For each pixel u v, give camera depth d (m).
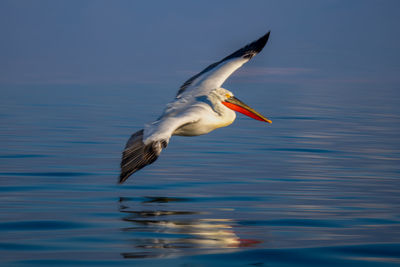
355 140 19.64
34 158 15.45
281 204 11.34
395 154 17.02
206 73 11.52
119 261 8.21
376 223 10.13
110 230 9.55
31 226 9.72
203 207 11.04
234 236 9.33
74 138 18.89
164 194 11.98
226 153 16.73
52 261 8.18
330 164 15.41
